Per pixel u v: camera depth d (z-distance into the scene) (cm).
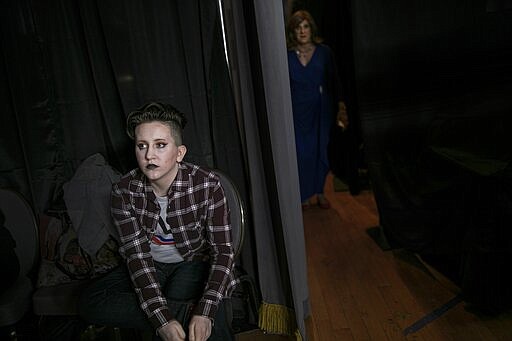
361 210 325
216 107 189
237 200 169
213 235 155
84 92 196
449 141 215
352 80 322
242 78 172
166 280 162
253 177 181
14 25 186
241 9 166
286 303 187
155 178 145
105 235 184
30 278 198
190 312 146
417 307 212
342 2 311
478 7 219
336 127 338
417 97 236
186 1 178
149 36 183
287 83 163
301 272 183
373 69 233
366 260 257
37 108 196
